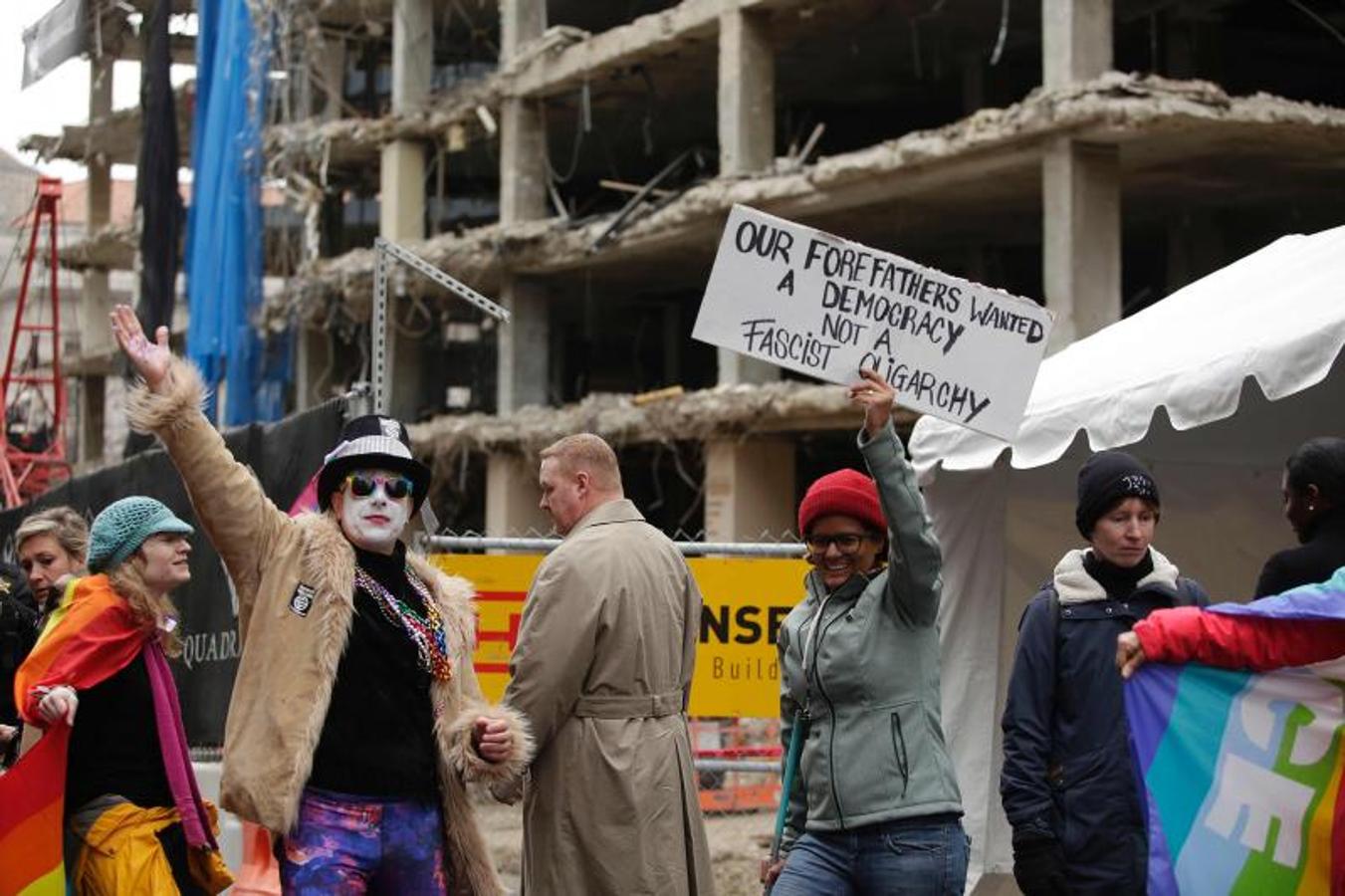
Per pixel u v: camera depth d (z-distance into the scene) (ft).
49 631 21.13
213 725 34.19
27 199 220.23
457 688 20.11
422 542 32.73
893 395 21.01
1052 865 19.77
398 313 134.82
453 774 19.97
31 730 21.71
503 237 118.52
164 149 116.26
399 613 19.86
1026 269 116.47
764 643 33.60
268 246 143.02
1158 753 19.34
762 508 102.12
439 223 137.39
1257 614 19.26
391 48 145.07
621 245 111.04
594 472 22.16
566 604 21.13
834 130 125.80
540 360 124.16
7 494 118.73
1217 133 79.00
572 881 21.06
